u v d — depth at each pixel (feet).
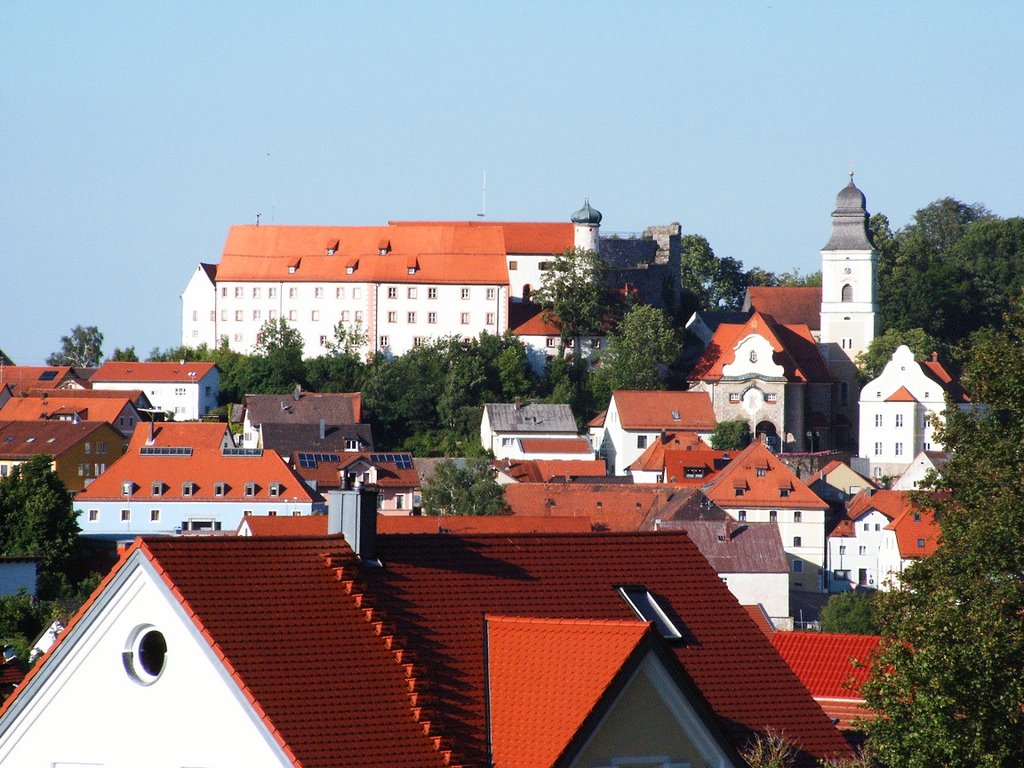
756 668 230.68
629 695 204.54
